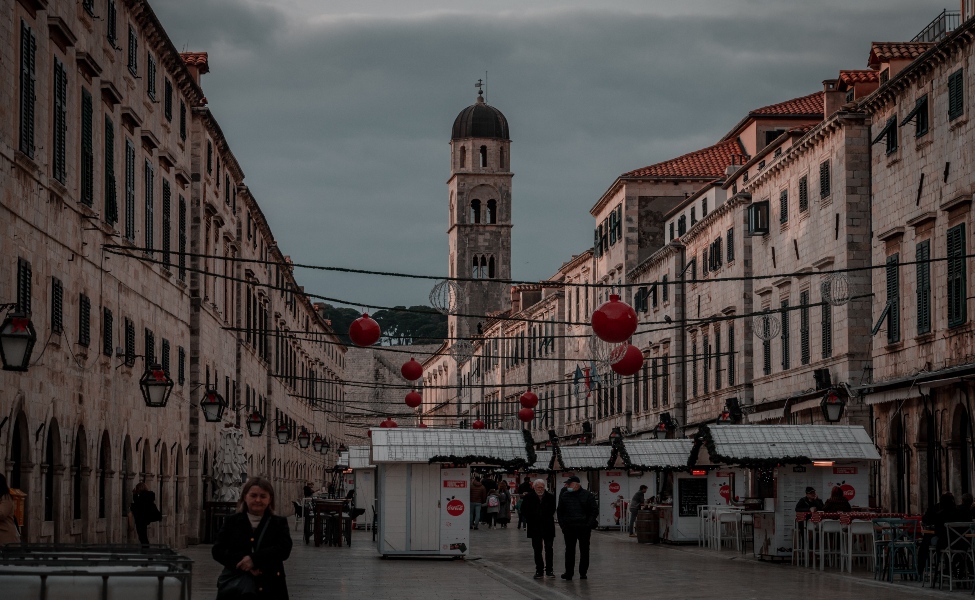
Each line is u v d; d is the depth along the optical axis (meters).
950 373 36.75
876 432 44.12
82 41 29.34
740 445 35.38
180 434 42.62
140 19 35.75
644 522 47.28
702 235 67.50
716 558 38.22
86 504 29.36
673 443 49.03
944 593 25.89
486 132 145.62
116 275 32.78
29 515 24.56
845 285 35.91
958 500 37.28
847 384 45.56
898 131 42.84
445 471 37.72
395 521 37.44
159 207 38.81
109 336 31.66
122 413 33.44
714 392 64.50
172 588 11.72
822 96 74.44
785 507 35.78
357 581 28.98
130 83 34.72
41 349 25.67
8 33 23.36
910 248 41.50
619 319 23.98
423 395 170.62
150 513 30.70
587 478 62.88
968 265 36.84
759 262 57.75
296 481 93.38
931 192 39.91
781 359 54.09
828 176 48.50
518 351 112.44
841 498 33.78
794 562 34.56
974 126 36.66
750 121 75.12
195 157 46.31
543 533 31.30
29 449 24.70
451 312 30.30
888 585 27.89
